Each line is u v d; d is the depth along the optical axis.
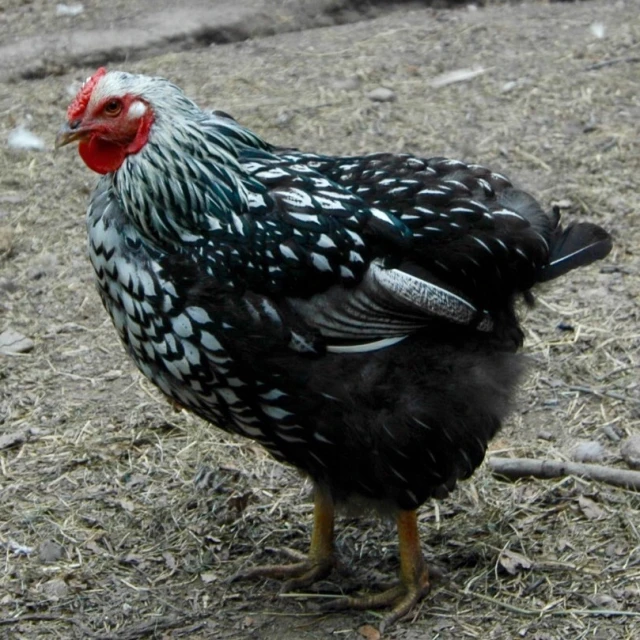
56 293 7.12
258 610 4.80
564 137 8.52
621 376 6.12
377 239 4.33
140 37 10.55
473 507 5.28
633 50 9.85
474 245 4.46
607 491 5.28
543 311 6.65
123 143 4.22
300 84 9.62
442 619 4.68
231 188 4.22
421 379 4.33
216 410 4.47
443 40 10.34
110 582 4.96
